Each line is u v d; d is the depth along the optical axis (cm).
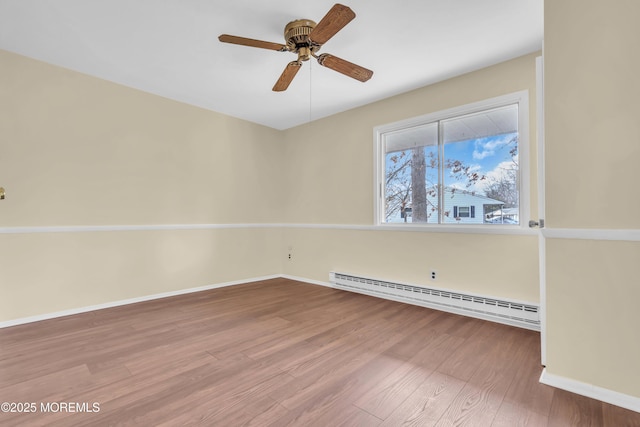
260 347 219
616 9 151
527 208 260
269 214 475
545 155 172
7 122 262
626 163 150
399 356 205
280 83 252
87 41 245
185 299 349
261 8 205
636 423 138
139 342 228
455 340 231
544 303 181
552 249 171
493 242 278
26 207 271
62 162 290
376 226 363
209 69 292
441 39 241
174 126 369
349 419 141
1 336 239
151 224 349
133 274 334
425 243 323
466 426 136
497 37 238
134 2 199
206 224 397
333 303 332
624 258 152
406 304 327
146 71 297
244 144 442
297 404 152
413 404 152
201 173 394
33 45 252
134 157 337
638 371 148
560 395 160
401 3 200
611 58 153
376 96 356
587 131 159
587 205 160
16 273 266
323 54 215
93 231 307
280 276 488
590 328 160
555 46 168
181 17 214
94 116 309
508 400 156
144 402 154
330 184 423
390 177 365
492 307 270
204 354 208
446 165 318
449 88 309
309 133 452
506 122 280
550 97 170
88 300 304
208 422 139
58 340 231
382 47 253
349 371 185
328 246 422
